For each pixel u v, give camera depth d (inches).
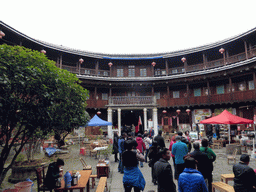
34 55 179.5
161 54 1032.8
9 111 148.9
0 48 154.3
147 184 250.2
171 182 134.0
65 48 914.1
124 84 1015.0
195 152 180.1
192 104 911.0
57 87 184.7
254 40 804.6
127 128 895.1
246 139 546.9
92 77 948.0
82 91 266.4
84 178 203.0
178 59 1034.7
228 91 887.1
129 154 169.9
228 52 924.0
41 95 161.5
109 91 1079.0
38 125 170.9
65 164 392.2
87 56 986.7
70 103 222.7
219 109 888.3
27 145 442.3
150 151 217.0
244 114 804.6
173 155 238.4
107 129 911.0
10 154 406.6
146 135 386.9
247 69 732.7
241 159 149.1
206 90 960.3
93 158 458.6
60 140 355.6
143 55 1047.0
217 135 652.7
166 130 997.8
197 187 114.0
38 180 201.6
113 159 442.6
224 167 345.4
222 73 818.8
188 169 122.1
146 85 1033.5
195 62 1045.2
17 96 156.0
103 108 984.3
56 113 192.4
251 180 137.6
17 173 284.0
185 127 973.8
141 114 1093.1
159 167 139.1
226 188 185.9
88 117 307.9
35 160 323.3
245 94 750.5
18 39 756.0
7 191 169.8
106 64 1107.3
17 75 145.4
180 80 944.9
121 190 237.5
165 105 971.9
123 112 1100.5
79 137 755.4
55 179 181.5
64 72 232.1
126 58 1032.8
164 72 1099.3
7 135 176.7
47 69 180.9
